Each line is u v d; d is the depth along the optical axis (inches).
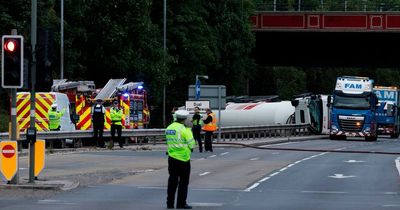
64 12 4702.3
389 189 1968.5
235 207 1557.6
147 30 4904.0
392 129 6043.3
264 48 7480.3
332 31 6683.1
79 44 4822.8
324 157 3174.2
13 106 1855.3
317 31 6717.5
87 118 3752.5
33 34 1862.7
